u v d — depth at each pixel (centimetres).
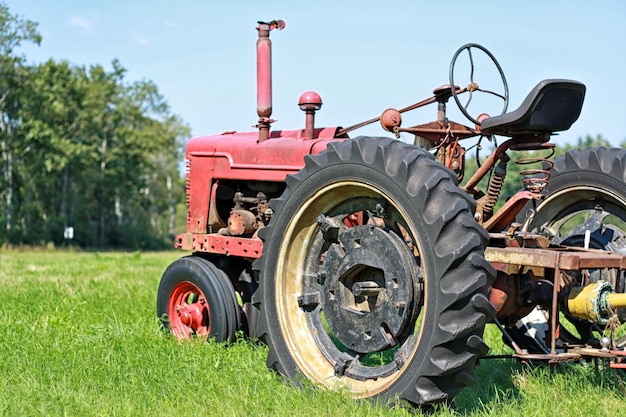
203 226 679
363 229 479
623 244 565
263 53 647
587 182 575
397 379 439
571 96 459
